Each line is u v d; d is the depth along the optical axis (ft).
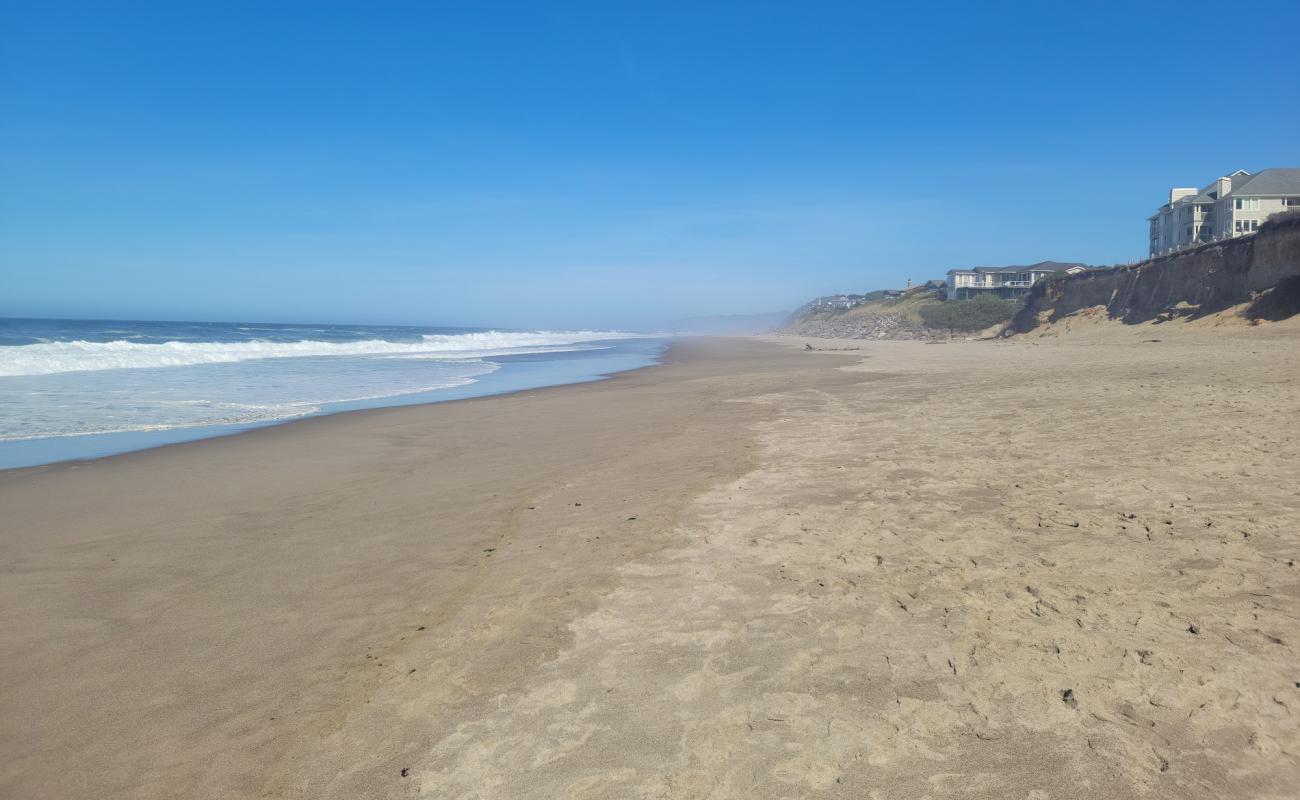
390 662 12.79
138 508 23.86
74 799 9.30
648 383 73.20
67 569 17.89
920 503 20.97
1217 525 17.19
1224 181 192.85
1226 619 12.57
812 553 17.31
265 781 9.60
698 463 28.86
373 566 17.90
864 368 83.10
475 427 42.32
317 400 58.44
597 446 34.47
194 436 39.29
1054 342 127.44
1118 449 26.11
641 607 14.73
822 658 12.28
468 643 13.44
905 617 13.62
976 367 74.18
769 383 65.87
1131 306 135.64
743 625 13.69
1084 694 10.66
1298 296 93.04
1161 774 8.87
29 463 31.68
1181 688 10.61
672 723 10.59
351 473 29.43
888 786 8.99
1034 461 25.25
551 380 80.53
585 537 19.58
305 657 13.08
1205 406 34.01
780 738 10.11
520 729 10.57
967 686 11.13
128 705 11.51
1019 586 14.61
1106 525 17.89
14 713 11.31
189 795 9.36
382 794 9.25
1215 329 99.19
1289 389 37.68
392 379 81.97
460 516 22.41
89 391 61.36
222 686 12.06
